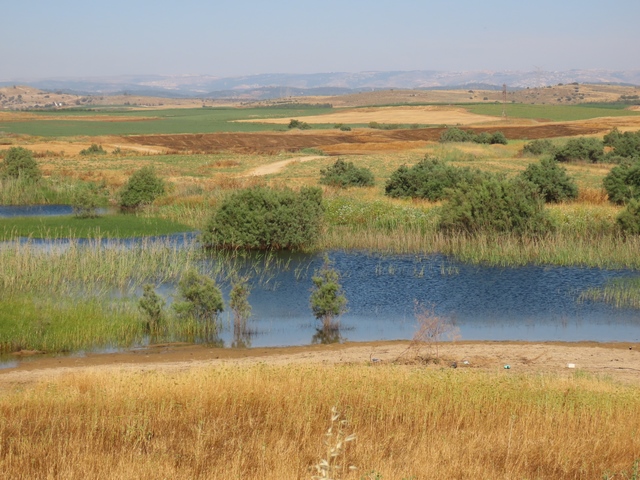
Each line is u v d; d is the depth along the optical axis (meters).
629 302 27.17
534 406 12.48
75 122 189.25
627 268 32.59
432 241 38.31
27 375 18.09
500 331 23.62
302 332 23.69
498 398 12.83
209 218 40.53
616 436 11.16
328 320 24.08
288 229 37.81
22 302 24.78
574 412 12.34
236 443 10.62
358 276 31.81
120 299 26.44
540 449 10.65
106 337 22.55
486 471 9.58
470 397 12.78
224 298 28.09
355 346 21.72
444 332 23.33
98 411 12.10
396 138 122.88
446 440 10.78
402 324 24.62
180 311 23.92
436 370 16.14
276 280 31.23
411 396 12.69
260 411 12.11
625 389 14.73
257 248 38.28
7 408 12.38
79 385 14.11
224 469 9.53
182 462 9.88
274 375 14.38
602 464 10.25
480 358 19.78
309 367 15.59
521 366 18.86
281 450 9.99
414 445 10.69
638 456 10.59
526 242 35.84
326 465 7.13
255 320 25.12
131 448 10.44
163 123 185.88
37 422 11.53
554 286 29.66
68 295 26.53
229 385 13.26
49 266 28.86
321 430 11.22
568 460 10.09
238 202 39.03
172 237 41.69
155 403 12.53
